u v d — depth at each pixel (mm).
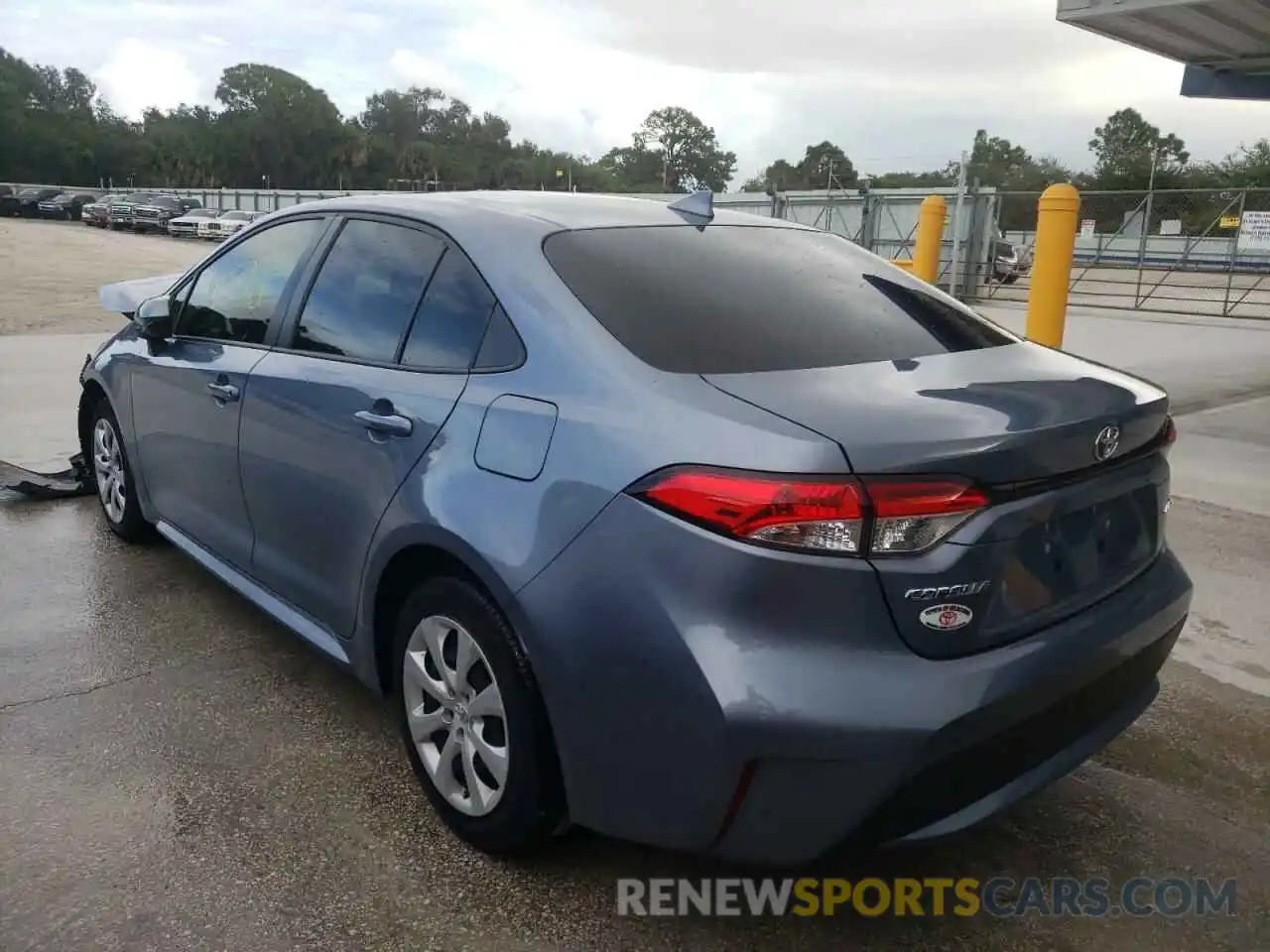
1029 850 2725
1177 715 3453
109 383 4469
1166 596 2539
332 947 2283
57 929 2303
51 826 2672
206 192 58188
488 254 2711
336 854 2602
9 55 128750
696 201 3273
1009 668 2066
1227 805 2949
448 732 2627
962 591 2016
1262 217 15883
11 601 4082
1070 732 2285
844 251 3295
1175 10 8969
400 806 2812
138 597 4156
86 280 20312
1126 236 19734
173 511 4086
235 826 2699
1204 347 12438
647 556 2074
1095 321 15414
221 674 3535
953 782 2051
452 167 114188
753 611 1973
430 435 2578
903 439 2002
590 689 2176
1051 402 2271
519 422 2379
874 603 1966
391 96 133750
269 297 3479
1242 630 4121
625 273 2627
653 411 2176
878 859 2670
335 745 3113
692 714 2018
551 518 2234
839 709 1931
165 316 3875
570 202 3096
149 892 2436
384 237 3084
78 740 3092
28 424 7055
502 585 2295
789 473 1953
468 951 2293
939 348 2648
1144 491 2525
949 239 18109
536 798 2391
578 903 2453
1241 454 6902
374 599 2812
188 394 3738
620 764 2178
